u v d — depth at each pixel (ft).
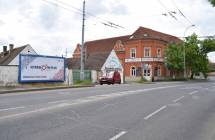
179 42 230.68
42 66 97.55
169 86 104.32
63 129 26.89
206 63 230.89
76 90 78.69
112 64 181.06
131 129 27.58
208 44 222.69
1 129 26.43
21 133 24.93
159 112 39.14
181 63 202.28
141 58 200.85
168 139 24.06
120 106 44.52
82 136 24.27
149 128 28.25
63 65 106.01
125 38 244.63
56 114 35.42
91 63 181.06
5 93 69.62
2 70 87.15
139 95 64.28
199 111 41.19
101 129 27.22
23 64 91.50
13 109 39.27
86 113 36.86
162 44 207.62
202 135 25.90
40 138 23.36
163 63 207.00
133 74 205.57
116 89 82.99
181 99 57.62
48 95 62.08
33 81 94.63
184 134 26.08
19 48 206.59
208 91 81.30
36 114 35.12
